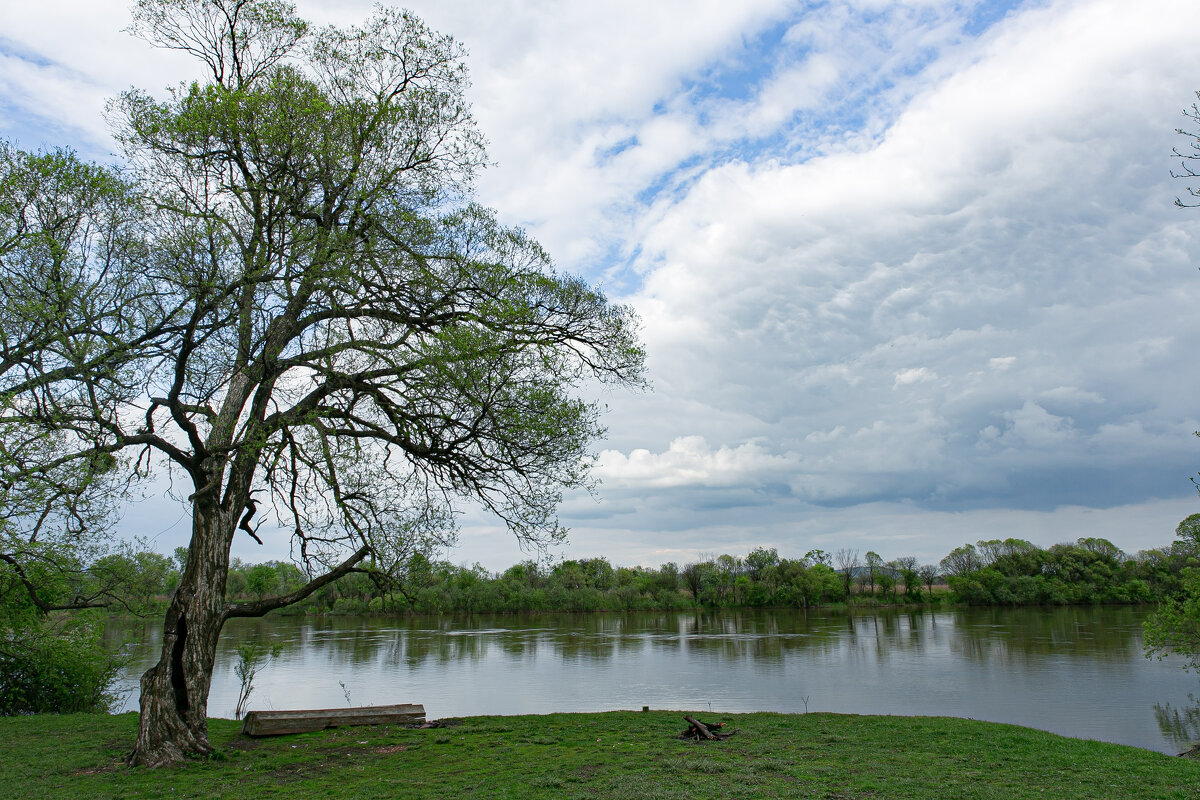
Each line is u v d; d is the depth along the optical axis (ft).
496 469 49.06
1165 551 349.20
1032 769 38.01
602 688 111.04
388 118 48.78
